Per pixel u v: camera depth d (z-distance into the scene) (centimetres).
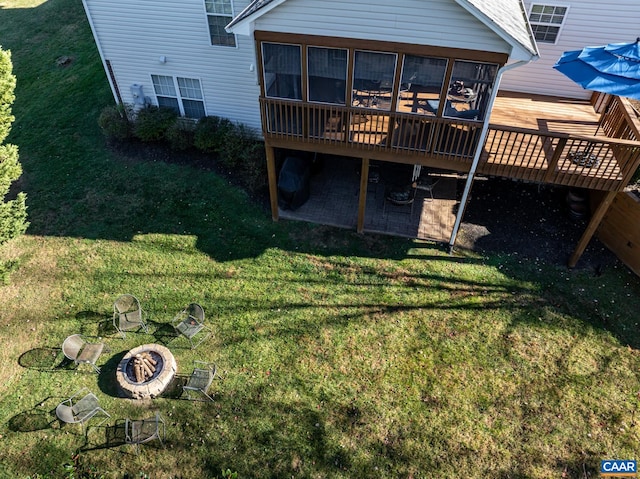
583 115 1249
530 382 931
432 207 1315
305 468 823
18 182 1410
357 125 1100
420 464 823
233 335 1025
